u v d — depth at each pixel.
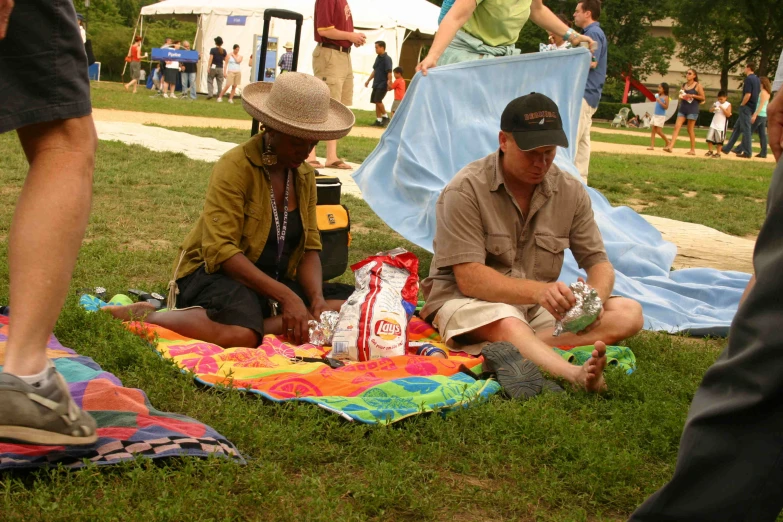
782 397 1.70
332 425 2.92
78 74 2.40
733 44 54.59
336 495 2.46
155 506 2.25
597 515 2.54
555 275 4.27
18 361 2.27
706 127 52.84
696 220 10.02
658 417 3.24
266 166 4.21
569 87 6.52
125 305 4.13
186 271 4.27
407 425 3.02
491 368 3.59
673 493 1.80
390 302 3.97
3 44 2.27
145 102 24.81
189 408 3.03
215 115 22.00
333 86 10.91
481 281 4.02
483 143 6.09
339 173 11.43
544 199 4.19
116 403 2.75
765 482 1.72
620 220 6.92
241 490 2.45
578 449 2.88
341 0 10.80
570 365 3.61
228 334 3.92
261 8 32.47
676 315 5.27
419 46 37.47
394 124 6.24
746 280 6.11
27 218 2.33
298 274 4.50
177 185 8.82
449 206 4.13
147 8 34.97
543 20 6.63
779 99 2.98
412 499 2.46
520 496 2.59
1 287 4.57
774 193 1.75
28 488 2.35
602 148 22.89
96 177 8.88
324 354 3.97
